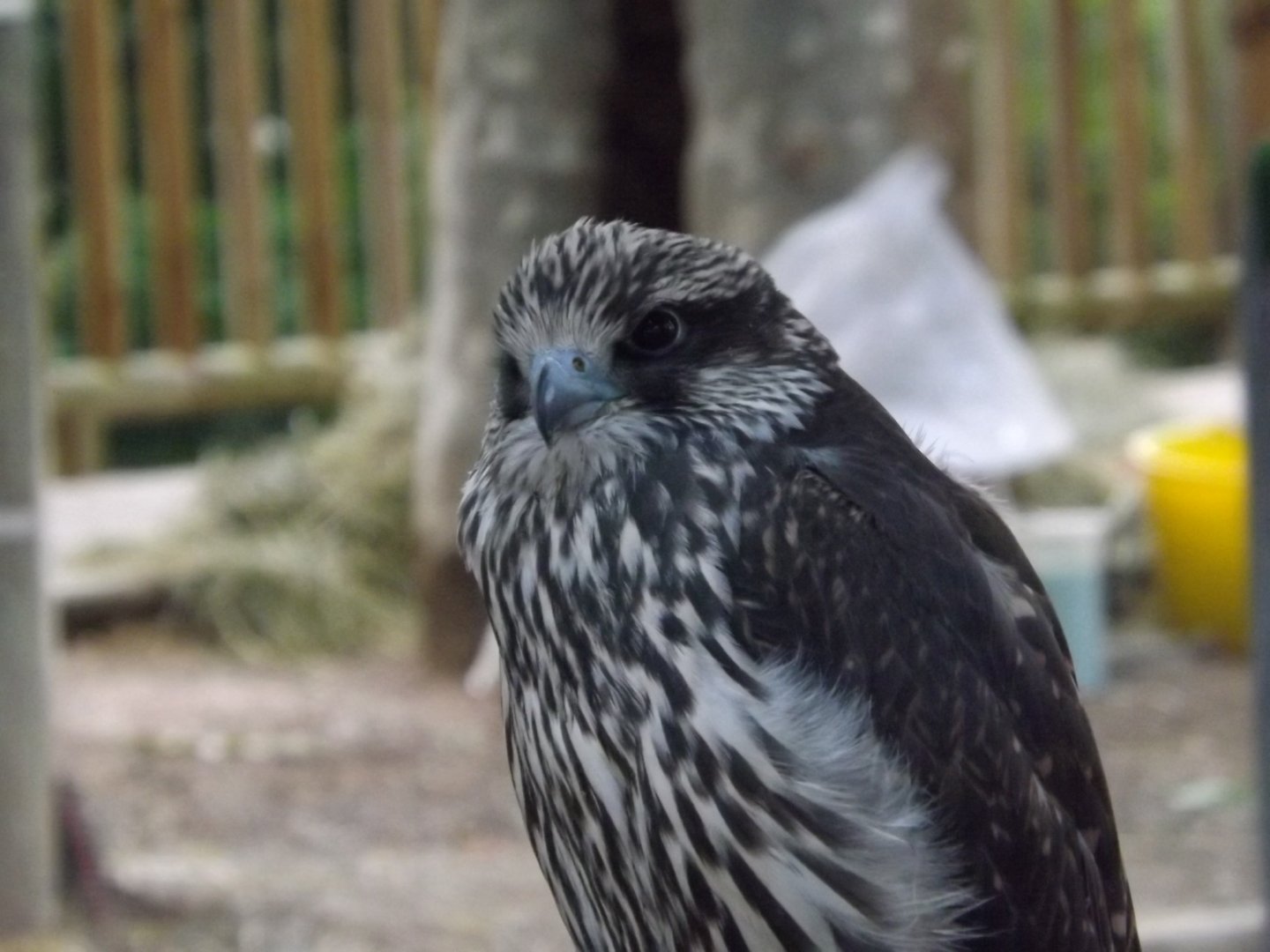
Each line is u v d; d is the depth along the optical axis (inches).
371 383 532.7
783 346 174.2
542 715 172.4
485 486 176.4
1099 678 428.8
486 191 437.1
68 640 468.1
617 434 168.7
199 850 340.2
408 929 302.8
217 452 551.2
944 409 385.1
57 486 547.5
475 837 350.9
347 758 389.1
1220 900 310.8
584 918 180.1
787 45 405.7
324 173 562.3
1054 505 492.7
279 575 478.9
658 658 164.9
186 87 557.0
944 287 389.1
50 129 634.8
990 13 590.6
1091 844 177.5
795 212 408.2
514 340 175.5
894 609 166.2
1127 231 627.2
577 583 167.5
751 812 163.8
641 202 454.3
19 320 289.4
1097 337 625.3
